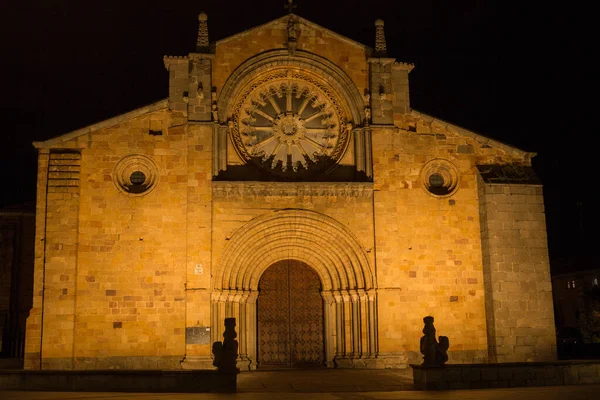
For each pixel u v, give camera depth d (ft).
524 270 114.93
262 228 112.78
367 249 114.73
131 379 82.07
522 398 69.31
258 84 119.14
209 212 111.55
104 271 108.27
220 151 114.32
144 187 111.86
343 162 118.21
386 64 120.98
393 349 112.06
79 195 109.91
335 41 120.88
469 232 117.39
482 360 113.60
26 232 159.63
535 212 117.19
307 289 118.42
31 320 105.29
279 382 93.86
